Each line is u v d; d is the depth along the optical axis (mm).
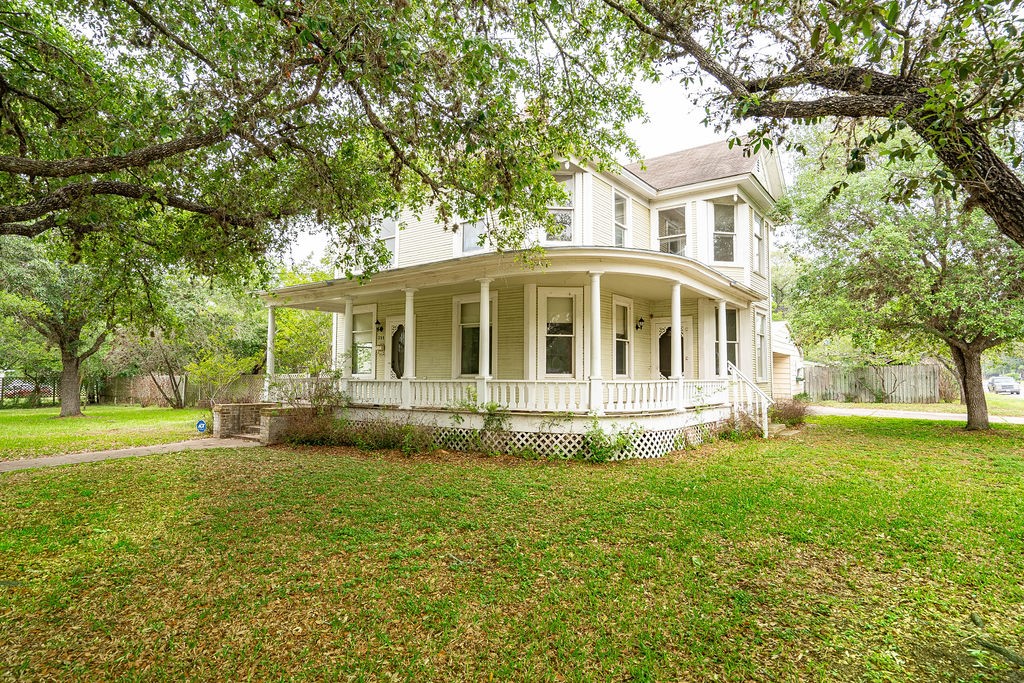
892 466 8547
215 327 20656
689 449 10453
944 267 11953
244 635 3439
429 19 5438
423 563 4566
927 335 13531
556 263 9805
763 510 6055
